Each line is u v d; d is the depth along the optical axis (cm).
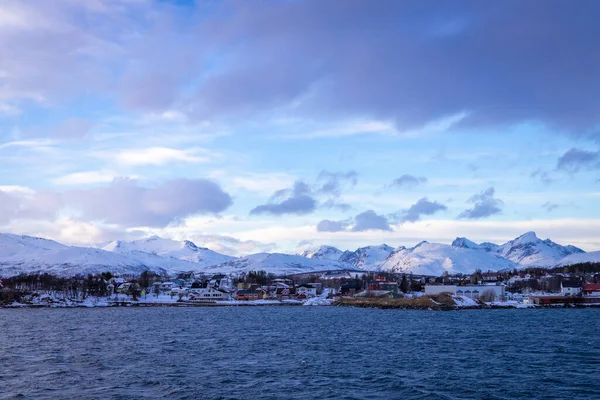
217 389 8088
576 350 11994
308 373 9319
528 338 14388
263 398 7594
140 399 7494
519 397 7688
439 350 12106
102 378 8831
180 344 13150
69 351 11844
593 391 8025
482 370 9619
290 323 19862
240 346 12788
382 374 9231
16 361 10438
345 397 7662
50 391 7931
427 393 7869
